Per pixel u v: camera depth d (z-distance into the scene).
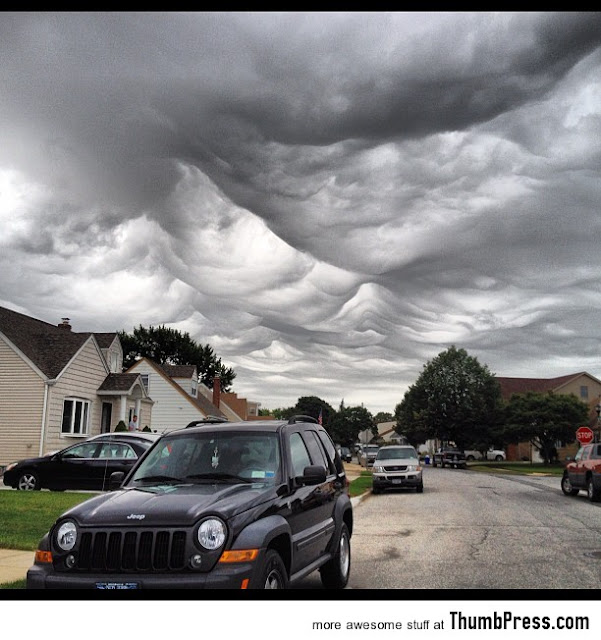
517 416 67.56
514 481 31.25
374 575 8.65
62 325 38.22
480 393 76.31
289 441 6.83
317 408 123.69
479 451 86.44
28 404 27.47
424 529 13.27
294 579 6.07
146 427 35.16
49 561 5.20
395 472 23.53
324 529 7.07
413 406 80.06
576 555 10.07
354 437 129.25
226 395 69.50
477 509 17.22
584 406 66.38
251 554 5.08
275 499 5.87
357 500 20.75
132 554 5.04
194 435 6.85
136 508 5.27
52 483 18.42
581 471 20.55
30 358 27.73
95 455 18.38
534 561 9.59
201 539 5.01
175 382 50.12
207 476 6.29
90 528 5.15
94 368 31.72
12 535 10.87
